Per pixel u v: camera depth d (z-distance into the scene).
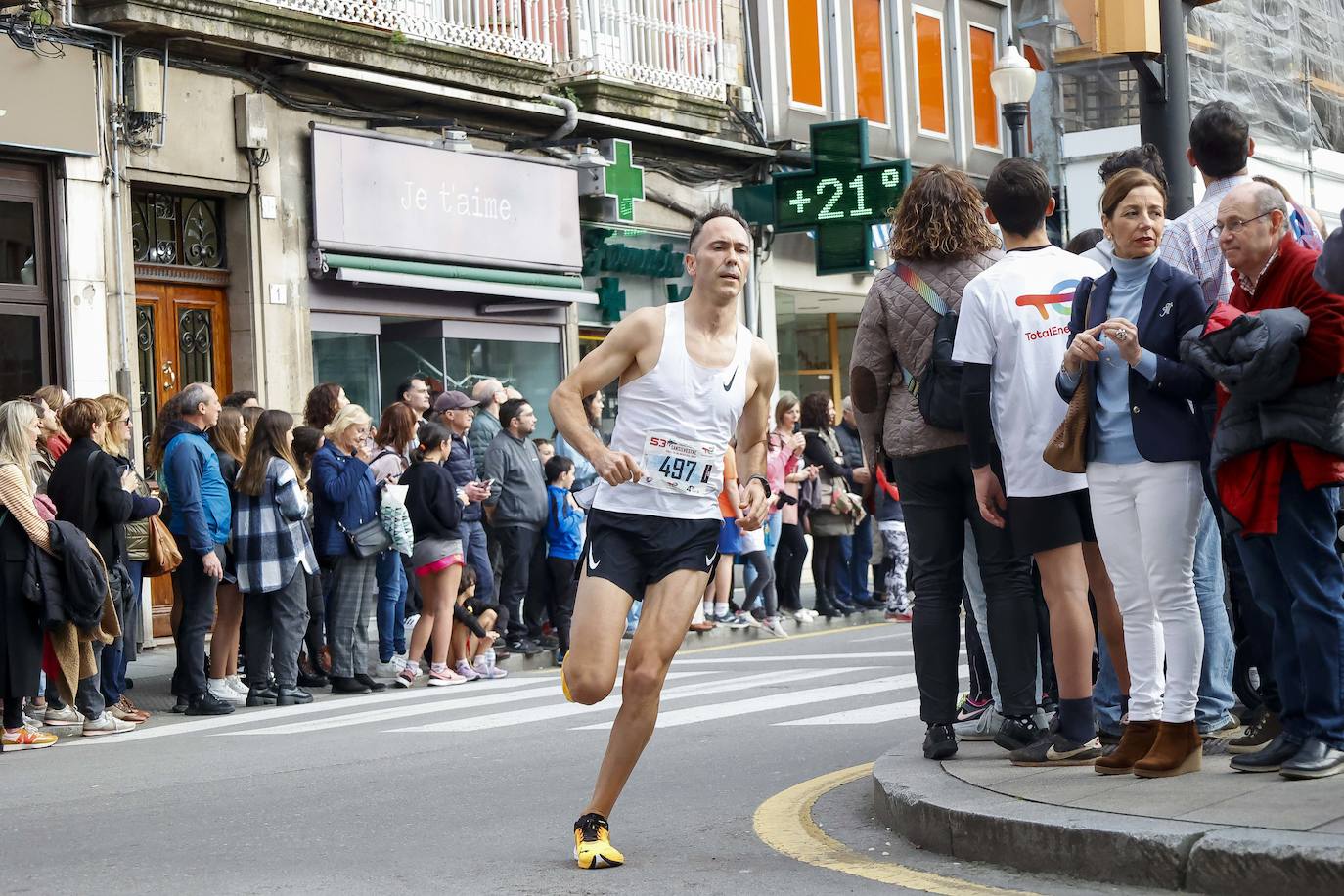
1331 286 7.63
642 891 7.92
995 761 9.55
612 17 30.45
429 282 26.23
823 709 14.41
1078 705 9.29
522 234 28.09
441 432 18.97
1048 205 9.50
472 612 19.53
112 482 15.46
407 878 8.41
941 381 9.55
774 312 34.22
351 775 12.13
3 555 14.47
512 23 28.11
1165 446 8.41
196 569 17.00
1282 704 8.43
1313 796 7.70
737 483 9.12
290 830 9.95
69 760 13.82
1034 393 9.13
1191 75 36.06
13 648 14.51
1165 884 7.21
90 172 21.94
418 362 27.22
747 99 33.62
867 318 9.94
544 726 14.56
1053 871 7.68
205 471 17.02
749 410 9.03
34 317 21.50
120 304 22.20
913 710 13.95
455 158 26.91
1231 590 10.30
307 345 24.78
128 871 8.90
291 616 17.47
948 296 9.67
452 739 13.97
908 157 38.06
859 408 10.10
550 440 22.94
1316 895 6.73
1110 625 9.52
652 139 31.30
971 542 10.94
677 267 32.12
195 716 16.88
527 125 28.77
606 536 8.55
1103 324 8.41
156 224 23.34
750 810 10.03
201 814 10.69
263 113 24.00
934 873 7.98
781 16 34.78
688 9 32.31
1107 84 39.72
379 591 19.20
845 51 36.44
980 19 40.53
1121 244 8.67
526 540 20.89
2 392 21.17
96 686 15.70
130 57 22.33
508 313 28.36
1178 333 8.55
